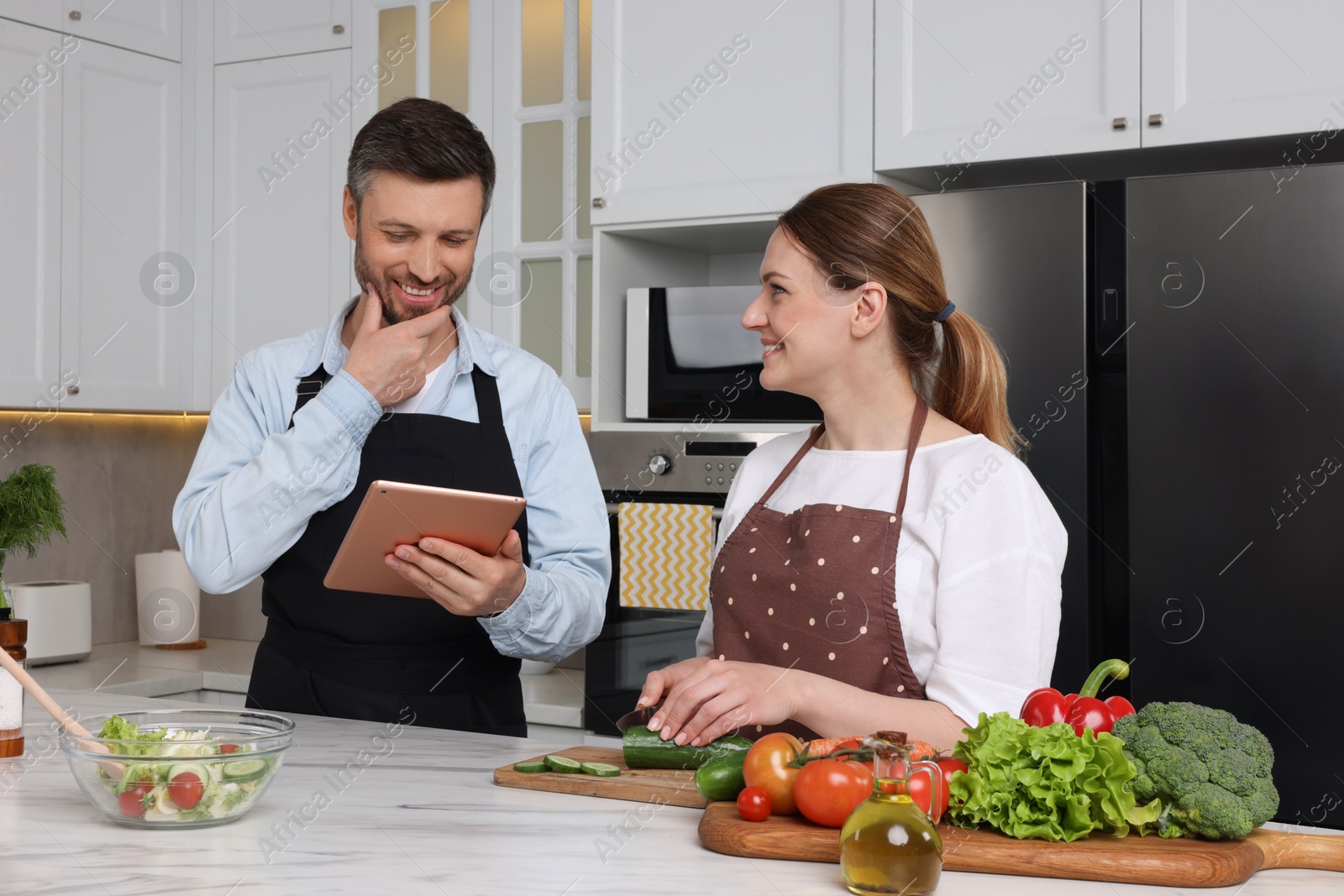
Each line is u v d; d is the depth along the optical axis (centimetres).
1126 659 205
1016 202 212
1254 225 195
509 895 84
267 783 104
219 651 318
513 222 276
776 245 129
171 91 300
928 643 120
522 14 274
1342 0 192
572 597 150
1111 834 92
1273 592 192
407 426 154
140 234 293
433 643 152
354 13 288
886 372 129
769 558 131
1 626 126
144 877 88
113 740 100
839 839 90
